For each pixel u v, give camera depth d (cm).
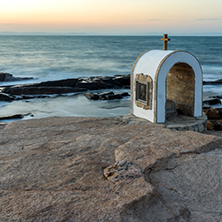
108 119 781
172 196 343
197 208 325
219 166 400
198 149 447
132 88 1169
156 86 1018
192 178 375
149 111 1077
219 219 305
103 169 395
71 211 283
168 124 1042
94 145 493
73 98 2586
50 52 8656
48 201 302
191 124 1048
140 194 313
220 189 355
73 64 5278
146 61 1096
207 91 2825
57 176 375
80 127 658
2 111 2141
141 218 290
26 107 2259
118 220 271
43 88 2742
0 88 2833
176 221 296
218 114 1455
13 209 287
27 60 5956
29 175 378
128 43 16525
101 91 2958
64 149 477
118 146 484
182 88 1181
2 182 358
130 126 619
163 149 442
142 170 381
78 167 401
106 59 6328
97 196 314
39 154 455
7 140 552
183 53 1045
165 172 389
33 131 617
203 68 4750
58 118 783
